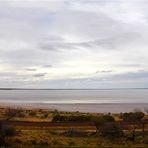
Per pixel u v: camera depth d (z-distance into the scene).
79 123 47.34
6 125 37.47
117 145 33.50
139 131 42.06
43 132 40.72
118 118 58.28
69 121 50.06
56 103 185.38
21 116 61.06
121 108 129.62
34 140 34.69
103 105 168.00
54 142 34.81
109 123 41.12
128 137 38.78
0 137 33.59
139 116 46.97
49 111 93.31
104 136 39.59
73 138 38.12
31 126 44.66
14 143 33.28
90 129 44.75
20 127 43.44
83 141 36.09
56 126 46.34
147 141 36.50
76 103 197.00
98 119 43.19
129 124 41.88
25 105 131.38
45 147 29.20
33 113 74.25
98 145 33.06
